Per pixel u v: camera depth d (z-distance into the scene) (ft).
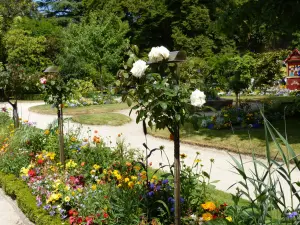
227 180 19.07
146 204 11.89
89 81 75.31
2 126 32.24
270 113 36.88
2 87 28.81
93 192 13.55
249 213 10.03
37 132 22.22
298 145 25.17
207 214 10.80
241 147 26.25
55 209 13.55
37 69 91.66
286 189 16.55
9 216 15.55
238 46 112.06
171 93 9.24
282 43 99.71
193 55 96.89
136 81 9.93
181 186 12.68
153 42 111.45
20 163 19.26
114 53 79.00
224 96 72.49
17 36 91.40
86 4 118.32
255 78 54.95
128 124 41.60
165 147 28.76
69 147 20.49
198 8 101.81
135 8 104.32
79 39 78.43
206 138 29.99
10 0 111.65
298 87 56.85
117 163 17.25
